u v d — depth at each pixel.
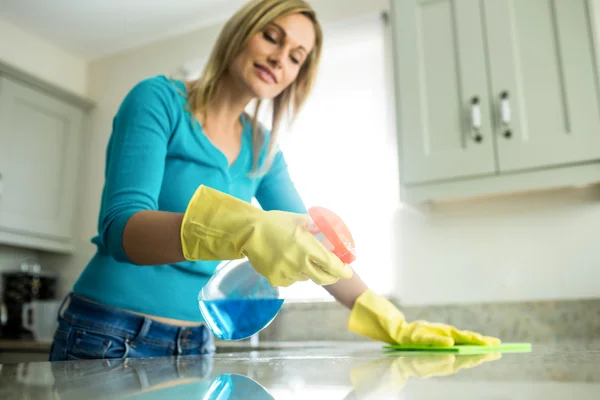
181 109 0.94
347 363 0.51
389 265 2.16
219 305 0.61
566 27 1.68
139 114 0.85
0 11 2.70
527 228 1.92
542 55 1.70
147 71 2.97
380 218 2.22
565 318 1.79
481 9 1.82
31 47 2.90
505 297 1.91
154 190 0.76
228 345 1.90
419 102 1.86
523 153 1.67
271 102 1.25
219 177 0.99
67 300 0.96
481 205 2.01
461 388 0.28
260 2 0.99
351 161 2.33
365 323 0.99
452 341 0.89
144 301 0.90
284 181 1.23
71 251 2.85
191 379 0.35
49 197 2.75
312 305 2.20
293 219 0.58
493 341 0.95
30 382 0.34
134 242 0.64
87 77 3.13
